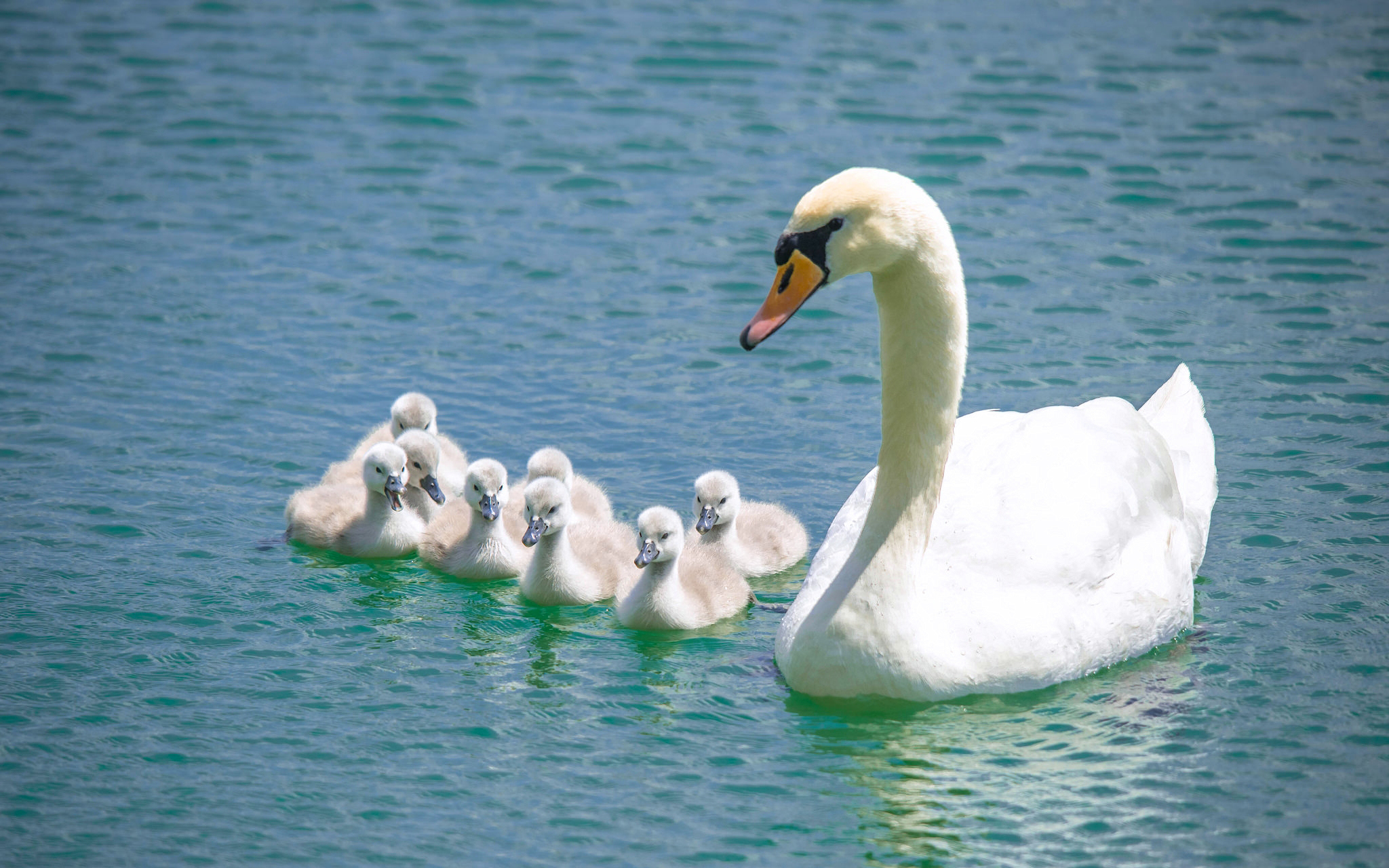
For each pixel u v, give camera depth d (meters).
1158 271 21.22
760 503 16.25
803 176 24.36
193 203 23.30
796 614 13.12
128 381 18.36
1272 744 11.85
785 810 11.23
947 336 12.02
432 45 29.52
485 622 14.39
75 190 23.53
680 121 26.33
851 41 29.77
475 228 22.81
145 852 10.66
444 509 15.96
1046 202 23.31
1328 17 30.69
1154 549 13.28
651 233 22.70
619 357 19.42
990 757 11.81
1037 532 12.90
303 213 23.12
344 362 19.08
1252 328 19.58
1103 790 11.35
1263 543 14.98
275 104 26.80
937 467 12.30
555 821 11.10
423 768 11.74
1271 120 25.95
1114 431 14.02
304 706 12.59
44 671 12.89
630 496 16.52
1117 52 29.05
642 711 12.63
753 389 18.72
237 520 15.84
